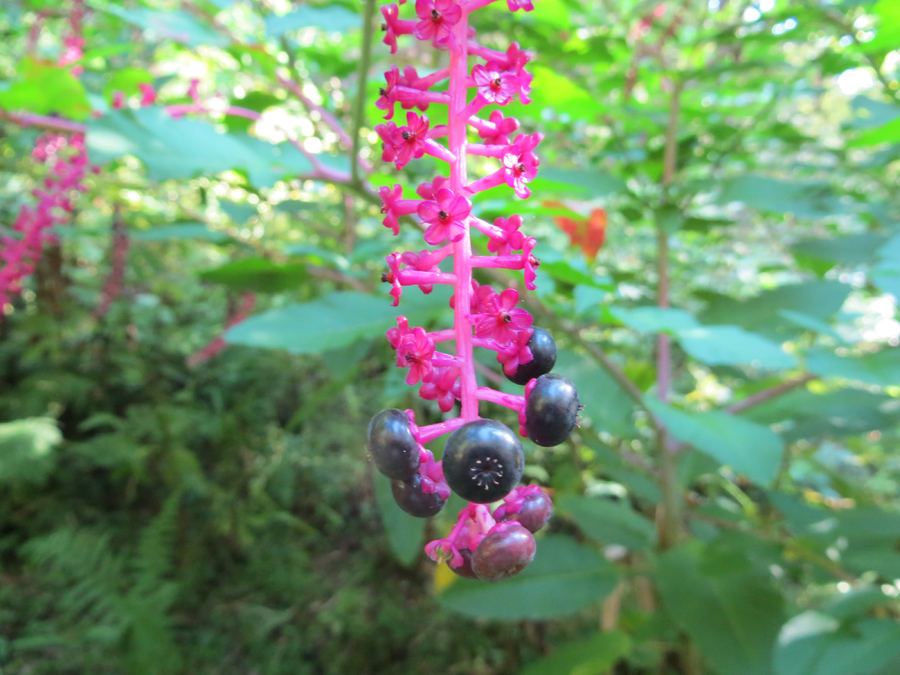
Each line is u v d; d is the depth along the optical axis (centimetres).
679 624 21
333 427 55
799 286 25
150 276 54
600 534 26
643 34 33
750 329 24
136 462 48
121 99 25
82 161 28
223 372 58
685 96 30
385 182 20
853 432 27
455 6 8
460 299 8
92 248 51
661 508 27
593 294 17
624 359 39
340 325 20
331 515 50
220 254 60
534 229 40
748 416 26
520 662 40
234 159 18
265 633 42
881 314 33
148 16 20
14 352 53
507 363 8
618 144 28
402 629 42
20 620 40
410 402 28
